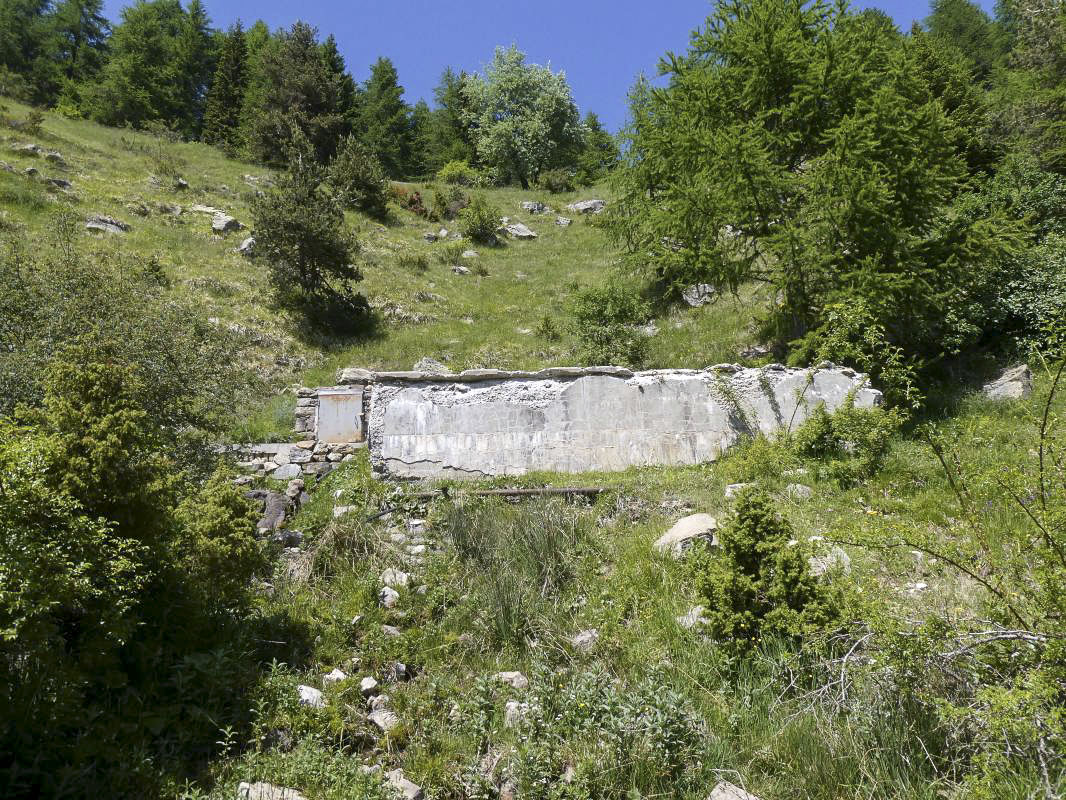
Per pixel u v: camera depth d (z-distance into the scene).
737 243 14.39
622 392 10.54
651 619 5.31
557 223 35.50
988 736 3.32
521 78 52.72
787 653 4.20
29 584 3.14
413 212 35.00
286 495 9.11
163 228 22.72
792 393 10.55
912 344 12.99
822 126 14.13
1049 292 12.35
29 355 7.62
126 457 4.11
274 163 38.03
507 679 4.75
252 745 3.96
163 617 4.37
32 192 20.78
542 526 6.95
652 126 15.34
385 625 5.61
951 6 36.75
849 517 7.18
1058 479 3.62
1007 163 17.03
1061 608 3.31
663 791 3.49
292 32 44.19
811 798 3.40
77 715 3.48
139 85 45.97
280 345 17.56
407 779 3.72
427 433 10.26
